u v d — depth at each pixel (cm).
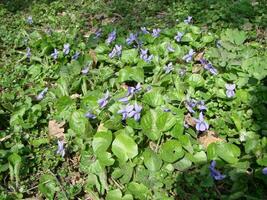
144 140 43
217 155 40
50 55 63
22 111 50
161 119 42
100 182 41
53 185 42
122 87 54
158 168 40
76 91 54
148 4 82
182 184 40
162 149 41
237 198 37
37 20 82
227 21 70
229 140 43
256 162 39
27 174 44
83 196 41
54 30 77
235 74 50
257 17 69
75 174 43
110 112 46
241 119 45
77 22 78
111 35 62
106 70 56
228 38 60
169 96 47
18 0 96
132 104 45
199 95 48
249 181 38
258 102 46
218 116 46
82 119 45
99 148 41
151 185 40
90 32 75
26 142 48
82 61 59
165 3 82
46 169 44
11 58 67
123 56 58
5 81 60
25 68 63
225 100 47
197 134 44
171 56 57
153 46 60
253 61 52
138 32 67
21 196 41
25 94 56
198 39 62
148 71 55
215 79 50
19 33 75
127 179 40
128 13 80
